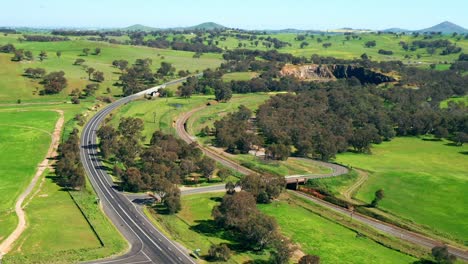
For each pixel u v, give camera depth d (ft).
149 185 564.71
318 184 625.82
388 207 563.07
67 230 433.89
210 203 542.16
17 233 420.36
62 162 589.32
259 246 433.07
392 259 428.97
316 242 454.81
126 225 462.19
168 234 446.60
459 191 608.19
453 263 416.26
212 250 398.83
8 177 589.73
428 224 517.14
